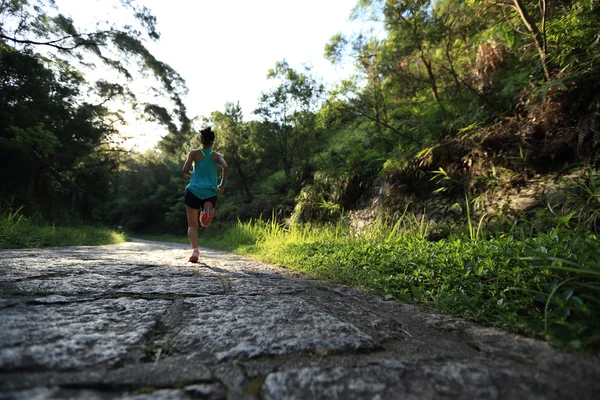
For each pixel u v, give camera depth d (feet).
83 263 11.53
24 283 7.13
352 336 4.54
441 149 19.12
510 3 15.93
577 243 6.58
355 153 29.27
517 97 16.39
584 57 13.61
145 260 13.82
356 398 2.85
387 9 19.79
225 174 14.12
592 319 4.45
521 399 2.81
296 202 36.42
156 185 123.75
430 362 3.67
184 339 4.30
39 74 48.11
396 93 26.76
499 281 6.83
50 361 3.39
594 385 3.03
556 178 13.61
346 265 11.10
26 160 51.98
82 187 77.41
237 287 8.16
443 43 20.35
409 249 11.34
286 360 3.73
